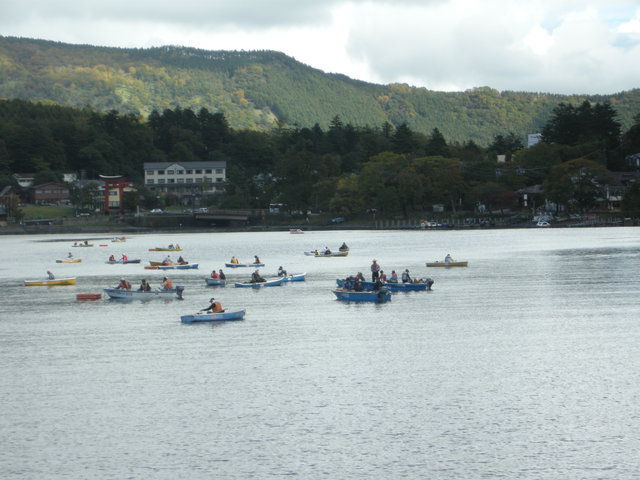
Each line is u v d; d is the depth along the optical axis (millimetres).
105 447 78312
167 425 83938
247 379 100250
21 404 91625
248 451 76812
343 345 118438
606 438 78062
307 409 88125
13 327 139750
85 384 99312
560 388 93625
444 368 103750
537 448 76188
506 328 128750
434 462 73562
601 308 145375
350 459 74562
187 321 139750
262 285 193500
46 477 71875
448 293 170875
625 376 97875
